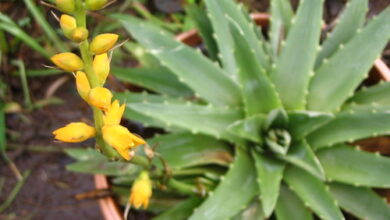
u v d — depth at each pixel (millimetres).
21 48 1228
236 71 875
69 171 1154
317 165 758
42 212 1118
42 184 1143
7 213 1121
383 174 787
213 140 846
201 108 798
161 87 930
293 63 823
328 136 810
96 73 538
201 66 851
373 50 815
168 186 749
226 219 766
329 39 888
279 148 787
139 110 766
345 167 809
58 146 1166
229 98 853
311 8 798
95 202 1117
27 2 1099
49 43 1228
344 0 1158
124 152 544
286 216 810
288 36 818
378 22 812
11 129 1188
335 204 758
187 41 1021
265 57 886
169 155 825
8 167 1160
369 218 795
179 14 1242
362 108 827
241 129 785
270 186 773
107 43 521
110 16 1147
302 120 791
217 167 860
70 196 1129
